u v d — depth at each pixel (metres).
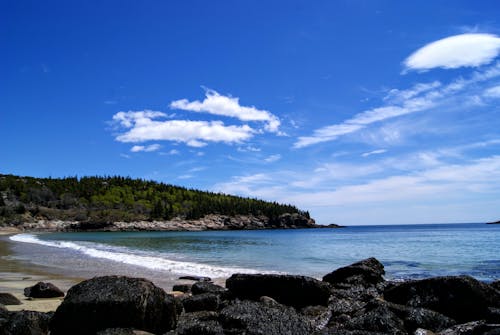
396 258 37.16
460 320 11.77
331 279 18.12
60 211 150.88
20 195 153.88
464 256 39.03
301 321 9.68
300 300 13.39
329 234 120.44
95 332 8.72
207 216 183.25
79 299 8.99
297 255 40.56
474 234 104.12
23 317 9.10
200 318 10.52
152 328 9.18
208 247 52.97
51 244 53.25
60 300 14.16
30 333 8.84
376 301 11.73
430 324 10.63
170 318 9.62
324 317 12.11
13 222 125.56
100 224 140.62
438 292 12.34
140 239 76.50
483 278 23.08
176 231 155.75
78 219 145.00
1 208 131.00
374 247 54.47
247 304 10.75
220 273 23.80
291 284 13.46
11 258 32.72
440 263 32.12
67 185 182.00
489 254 41.25
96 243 58.31
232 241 72.75
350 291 15.74
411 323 10.66
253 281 13.85
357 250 48.25
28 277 21.16
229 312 10.06
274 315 9.89
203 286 15.05
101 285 9.51
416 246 56.34
